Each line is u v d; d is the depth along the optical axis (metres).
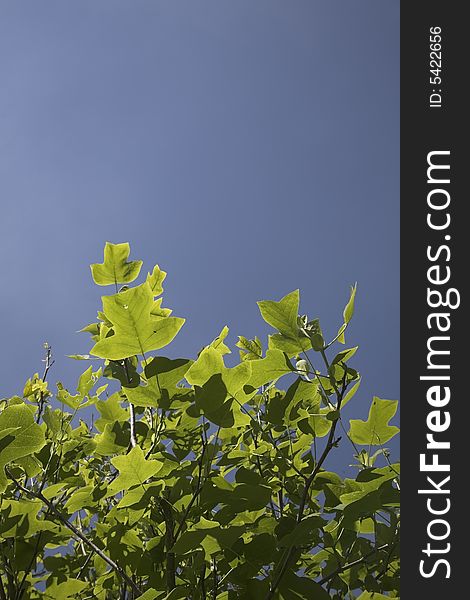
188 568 1.14
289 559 1.05
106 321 1.44
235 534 1.04
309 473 1.27
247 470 1.15
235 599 1.09
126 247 1.39
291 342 1.17
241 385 1.08
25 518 1.13
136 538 1.20
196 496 1.07
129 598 1.33
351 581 1.28
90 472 1.58
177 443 1.18
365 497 1.06
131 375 1.34
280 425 1.20
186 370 1.12
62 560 1.36
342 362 1.14
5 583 1.34
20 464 1.21
